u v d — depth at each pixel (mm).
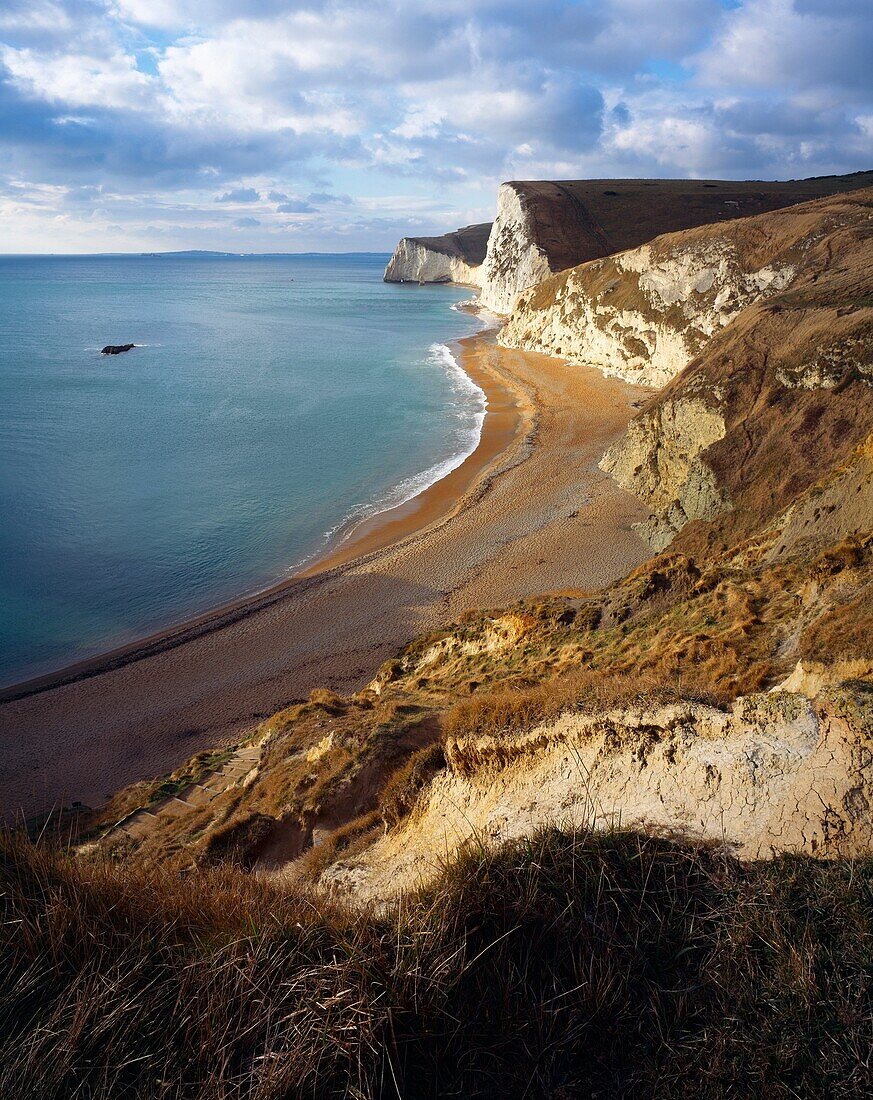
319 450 55875
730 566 21578
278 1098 3236
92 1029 3479
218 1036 3506
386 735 14461
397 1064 3451
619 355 77812
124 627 32094
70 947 3967
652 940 4312
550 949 4211
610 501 42375
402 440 58188
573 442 54406
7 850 4656
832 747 6008
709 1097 3420
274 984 3861
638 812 6824
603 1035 3762
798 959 3951
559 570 34375
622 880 4680
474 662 20875
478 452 54250
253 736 22188
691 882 4883
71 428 60625
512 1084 3535
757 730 6773
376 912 5168
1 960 3928
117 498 45969
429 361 93875
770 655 12211
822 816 5480
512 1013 3791
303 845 13328
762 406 36969
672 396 42438
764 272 64250
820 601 13023
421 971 3854
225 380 81625
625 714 8086
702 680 11852
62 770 22859
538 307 97062
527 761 9359
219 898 4801
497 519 40906
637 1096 3488
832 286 45562
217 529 41750
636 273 78750
